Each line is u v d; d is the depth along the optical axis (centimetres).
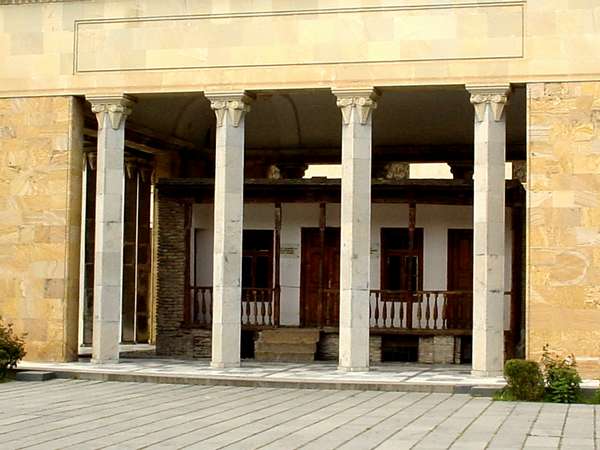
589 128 2216
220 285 2386
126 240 3303
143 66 2461
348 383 2077
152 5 2458
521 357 2705
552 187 2225
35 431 1430
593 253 2200
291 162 3284
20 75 2539
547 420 1586
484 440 1366
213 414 1645
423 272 2888
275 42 2383
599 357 2183
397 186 2805
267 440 1355
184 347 2894
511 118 2903
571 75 2227
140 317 3316
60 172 2509
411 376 2236
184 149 3225
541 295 2214
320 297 2811
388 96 2861
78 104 2538
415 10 2311
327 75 2352
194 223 3025
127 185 3303
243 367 2431
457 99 2869
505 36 2262
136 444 1314
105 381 2223
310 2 2366
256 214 2989
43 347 2495
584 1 2228
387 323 2862
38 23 2536
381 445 1316
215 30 2419
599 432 1449
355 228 2311
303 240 2958
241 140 2419
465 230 2877
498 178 2258
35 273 2509
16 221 2527
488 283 2230
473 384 2047
